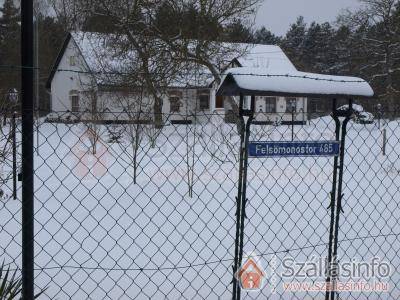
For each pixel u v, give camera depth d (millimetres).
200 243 4875
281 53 36875
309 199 7047
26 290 2479
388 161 10133
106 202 6875
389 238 5109
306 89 2854
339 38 51312
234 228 5426
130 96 13586
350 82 3010
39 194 7316
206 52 18000
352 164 9781
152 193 7402
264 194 7270
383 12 39500
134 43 18109
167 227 5473
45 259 4273
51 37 34469
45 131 8664
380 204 6781
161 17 18406
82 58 23672
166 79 16469
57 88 33469
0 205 6379
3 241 4809
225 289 3646
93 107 10914
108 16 19500
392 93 36031
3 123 5492
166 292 3605
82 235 5117
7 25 26266
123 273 3771
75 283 3682
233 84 2766
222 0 18438
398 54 39562
